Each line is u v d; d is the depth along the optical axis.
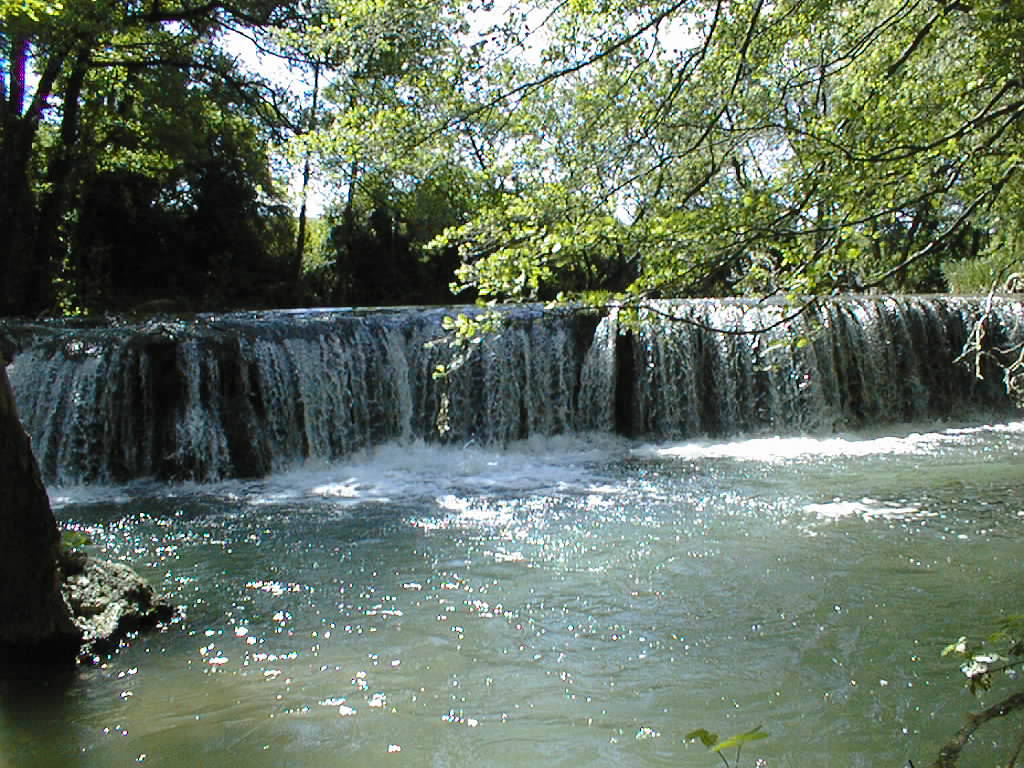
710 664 5.03
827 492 9.19
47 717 4.38
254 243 27.44
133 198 25.06
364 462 12.16
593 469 11.16
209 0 19.73
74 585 5.52
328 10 14.48
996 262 14.61
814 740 4.15
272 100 21.11
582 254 4.25
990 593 6.00
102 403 11.07
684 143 4.76
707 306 13.99
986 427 13.51
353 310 17.33
